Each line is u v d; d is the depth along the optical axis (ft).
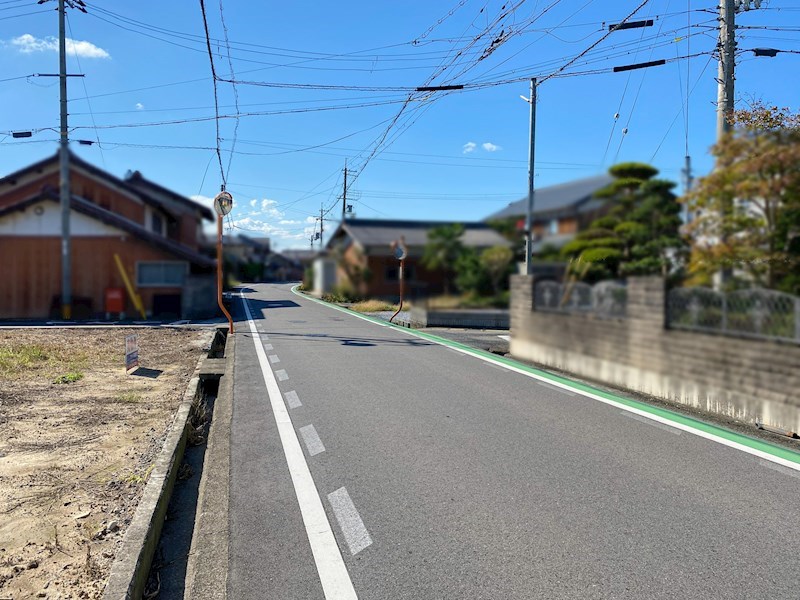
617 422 17.84
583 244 24.73
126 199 53.62
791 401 16.17
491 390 22.70
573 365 26.37
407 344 37.27
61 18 52.60
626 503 11.61
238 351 34.22
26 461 14.29
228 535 10.38
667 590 8.43
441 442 15.80
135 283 54.44
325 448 15.39
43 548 9.87
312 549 9.84
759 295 17.54
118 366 29.07
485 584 8.65
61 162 50.24
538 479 12.96
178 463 14.53
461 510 11.33
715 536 10.16
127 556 8.87
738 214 22.75
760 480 12.89
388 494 12.17
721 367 18.54
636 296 22.39
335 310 68.64
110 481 13.03
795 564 9.20
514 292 31.71
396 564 9.29
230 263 58.44
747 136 22.21
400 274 45.70
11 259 53.01
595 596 8.29
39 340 38.68
